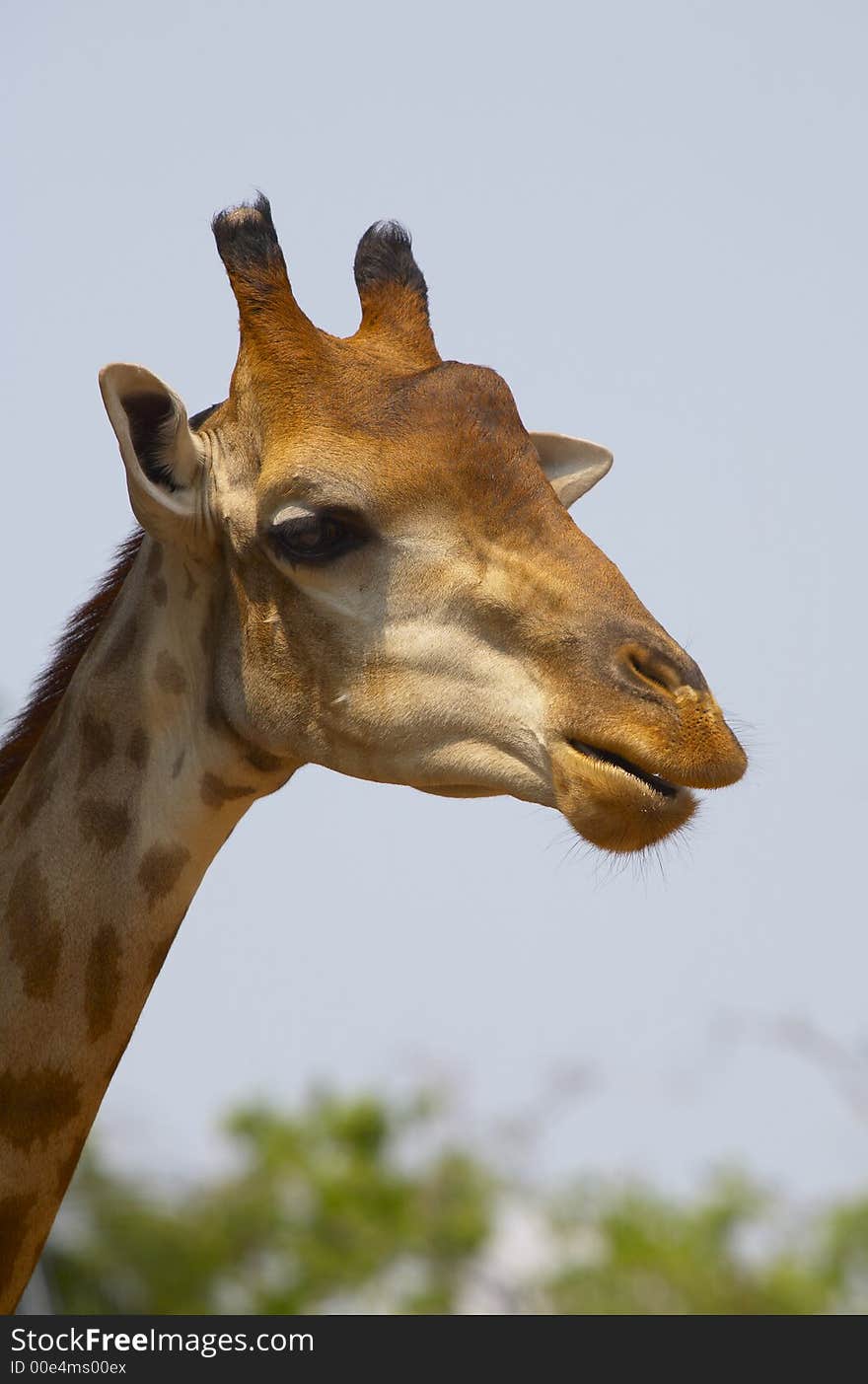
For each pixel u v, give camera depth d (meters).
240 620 15.75
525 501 15.09
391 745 15.09
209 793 15.91
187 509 15.70
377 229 17.16
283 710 15.48
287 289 15.98
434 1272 49.97
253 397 15.74
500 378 15.74
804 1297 47.59
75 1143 15.44
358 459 15.09
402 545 15.05
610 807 14.22
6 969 15.39
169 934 15.90
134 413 15.70
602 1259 48.28
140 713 15.93
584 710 14.38
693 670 14.43
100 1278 52.16
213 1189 53.12
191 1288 52.47
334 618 15.19
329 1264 50.31
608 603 14.66
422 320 16.83
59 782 15.86
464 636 14.90
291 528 15.12
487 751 14.85
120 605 16.45
